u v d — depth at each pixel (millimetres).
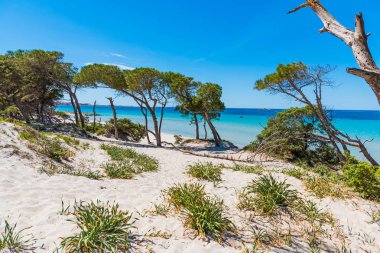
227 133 42688
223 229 4324
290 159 16812
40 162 7551
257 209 5430
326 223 5215
